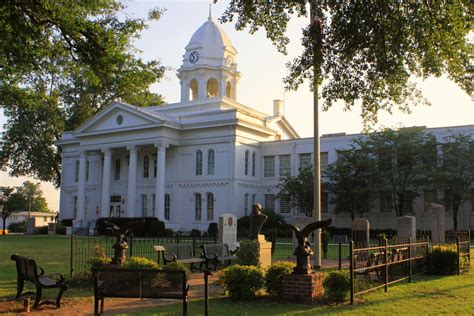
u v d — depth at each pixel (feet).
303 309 35.73
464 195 135.85
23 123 210.59
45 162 221.66
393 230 146.30
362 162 143.23
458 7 44.50
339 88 49.78
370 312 34.63
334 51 48.39
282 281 39.91
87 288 46.68
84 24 51.34
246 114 173.99
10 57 54.80
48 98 75.10
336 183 150.82
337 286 38.70
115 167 197.88
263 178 177.17
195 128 172.24
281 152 174.81
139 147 179.73
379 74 49.34
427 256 58.18
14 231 295.07
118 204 193.67
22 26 48.96
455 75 48.67
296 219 79.00
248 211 170.09
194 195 172.24
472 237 136.98
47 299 40.40
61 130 216.13
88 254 81.87
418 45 47.65
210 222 167.22
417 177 143.02
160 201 167.73
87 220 197.06
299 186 153.58
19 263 40.19
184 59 201.16
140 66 60.08
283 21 48.44
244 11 48.32
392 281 49.11
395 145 141.49
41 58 57.88
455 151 135.64
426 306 37.14
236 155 165.78
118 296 32.63
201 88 196.65
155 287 32.32
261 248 57.72
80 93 214.28
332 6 46.70
